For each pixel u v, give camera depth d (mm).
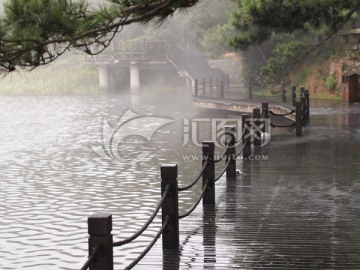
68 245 11266
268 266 8023
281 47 29500
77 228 12375
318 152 17625
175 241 8781
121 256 10289
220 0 48719
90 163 20672
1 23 8164
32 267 10125
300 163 15930
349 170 14852
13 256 10680
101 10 9016
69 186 16688
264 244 8969
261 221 10266
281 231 9633
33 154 22969
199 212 10945
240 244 8992
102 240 6047
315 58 40438
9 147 24969
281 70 29422
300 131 21219
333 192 12445
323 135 21141
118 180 17438
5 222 12906
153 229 12039
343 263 8078
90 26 8891
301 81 39906
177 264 8164
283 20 21344
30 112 40781
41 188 16469
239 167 15508
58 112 40500
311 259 8266
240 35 23672
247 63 46406
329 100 35312
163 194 8492
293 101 26375
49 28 8375
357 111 28719
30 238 11742
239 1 23078
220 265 8102
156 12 9695
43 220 13047
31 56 8531
